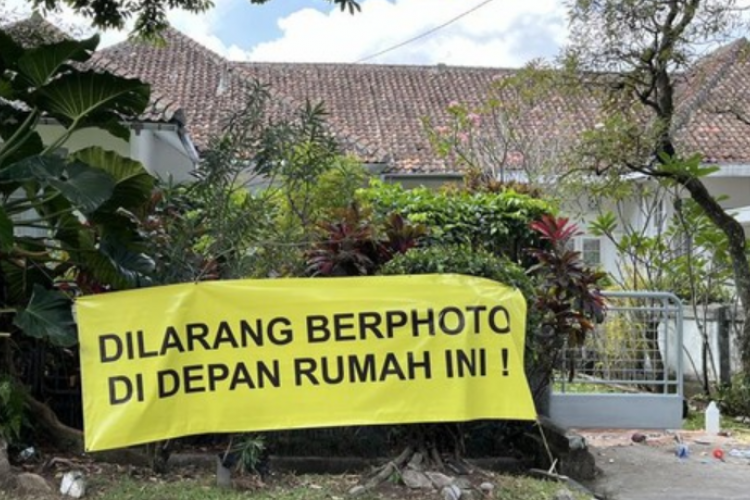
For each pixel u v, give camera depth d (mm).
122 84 5973
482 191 9508
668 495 5812
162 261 6152
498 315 5301
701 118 16188
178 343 5086
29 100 6078
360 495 5145
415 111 18828
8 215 5895
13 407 5559
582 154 9438
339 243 6285
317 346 5199
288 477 5668
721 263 10336
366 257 6281
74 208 5867
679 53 8805
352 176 7461
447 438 5773
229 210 6219
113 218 6125
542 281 6746
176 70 16891
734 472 6512
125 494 5113
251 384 5129
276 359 5168
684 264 10469
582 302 6738
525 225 8086
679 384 8266
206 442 6391
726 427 8469
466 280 5320
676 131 10711
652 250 10695
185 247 6148
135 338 5059
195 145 11930
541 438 6445
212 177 6219
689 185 9547
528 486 5547
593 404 8125
